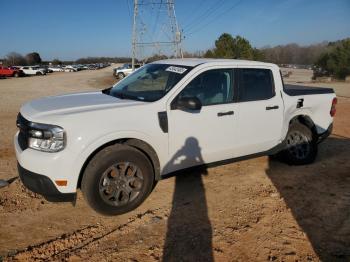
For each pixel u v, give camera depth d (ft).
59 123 11.69
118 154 12.50
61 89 73.15
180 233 12.03
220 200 14.64
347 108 42.22
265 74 16.97
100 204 12.53
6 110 39.73
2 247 11.16
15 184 15.97
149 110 13.23
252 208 13.92
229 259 10.62
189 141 14.32
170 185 16.10
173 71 15.14
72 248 11.19
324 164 19.48
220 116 14.98
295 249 11.14
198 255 10.80
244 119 15.76
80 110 12.58
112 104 13.35
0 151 21.42
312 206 14.15
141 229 12.28
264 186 16.15
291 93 18.08
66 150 11.66
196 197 14.89
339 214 13.50
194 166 14.93
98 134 12.03
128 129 12.62
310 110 18.78
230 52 114.83
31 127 11.99
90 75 150.10
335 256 10.80
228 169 18.31
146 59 142.10
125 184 12.98
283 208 13.94
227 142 15.47
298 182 16.71
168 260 10.55
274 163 19.42
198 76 14.62
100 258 10.66
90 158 12.48
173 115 13.74
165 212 13.52
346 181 16.93
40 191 11.91
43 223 12.68
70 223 12.71
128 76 17.74
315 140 19.33
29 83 94.27
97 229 12.31
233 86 15.67
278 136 17.39
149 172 13.44
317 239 11.72
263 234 12.00
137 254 10.85
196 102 13.35
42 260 10.56
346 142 24.79
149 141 13.24
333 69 124.77
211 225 12.58
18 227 12.37
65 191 11.86
